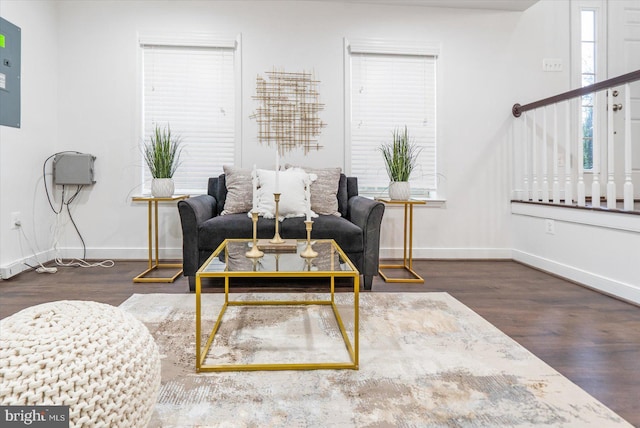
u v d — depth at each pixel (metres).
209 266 1.72
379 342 1.82
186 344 1.78
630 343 1.83
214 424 1.20
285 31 3.63
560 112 3.86
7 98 2.88
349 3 3.67
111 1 3.51
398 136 3.71
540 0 3.82
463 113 3.80
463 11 3.77
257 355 1.68
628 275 2.50
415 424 1.21
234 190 3.13
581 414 1.27
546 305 2.39
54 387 0.78
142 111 3.58
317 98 3.67
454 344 1.80
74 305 1.01
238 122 3.62
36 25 3.20
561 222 3.12
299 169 3.23
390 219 3.77
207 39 3.56
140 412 0.95
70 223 3.54
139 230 3.60
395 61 3.75
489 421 1.23
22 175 3.06
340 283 2.87
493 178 3.83
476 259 3.81
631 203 2.52
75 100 3.52
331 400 1.35
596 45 3.96
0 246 2.85
